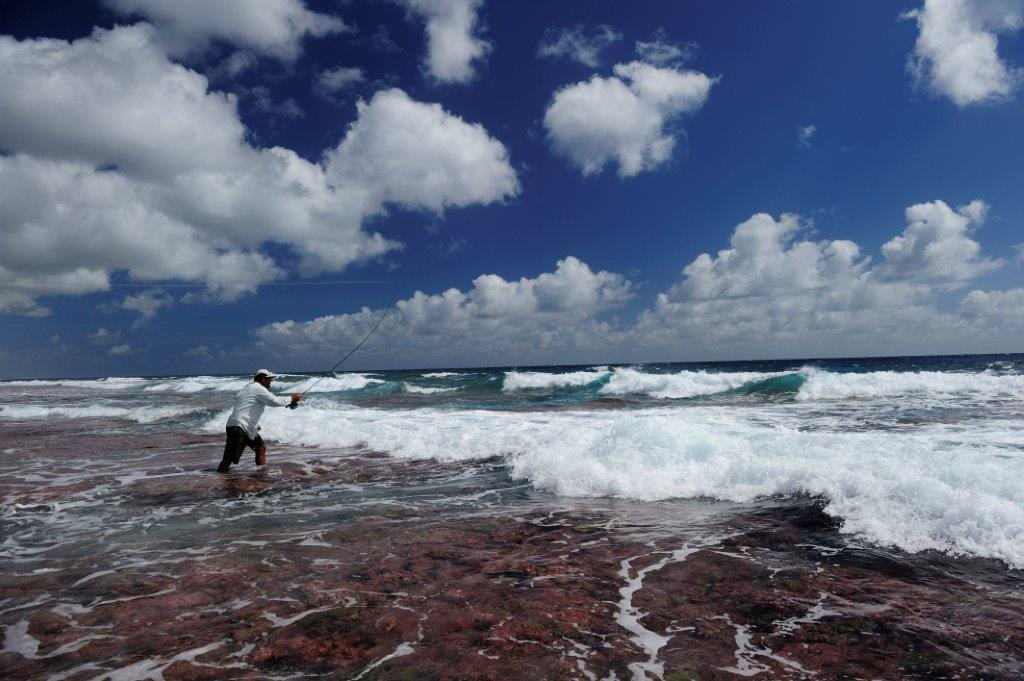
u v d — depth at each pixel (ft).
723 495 17.95
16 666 8.50
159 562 13.35
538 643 9.01
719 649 8.73
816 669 8.05
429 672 8.13
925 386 50.65
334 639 9.25
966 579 10.94
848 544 13.09
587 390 72.08
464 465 25.31
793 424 31.35
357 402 63.52
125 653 8.87
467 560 13.05
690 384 62.85
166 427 43.57
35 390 128.98
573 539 14.46
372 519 17.03
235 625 9.82
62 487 22.24
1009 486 14.24
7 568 13.10
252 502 19.66
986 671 7.84
